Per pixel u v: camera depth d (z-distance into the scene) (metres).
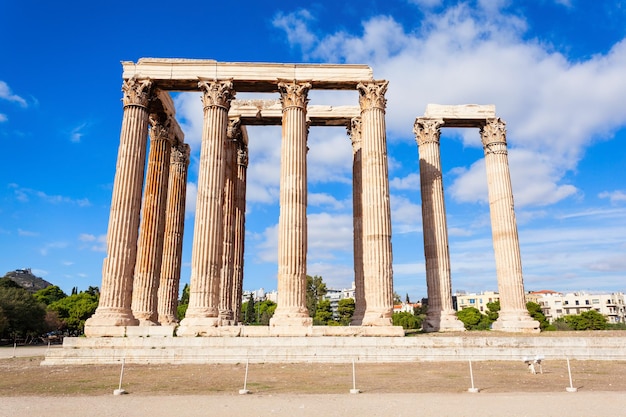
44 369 20.78
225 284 32.94
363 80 29.73
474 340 23.70
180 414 10.47
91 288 127.69
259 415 10.28
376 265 26.42
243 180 37.94
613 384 15.45
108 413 10.67
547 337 24.16
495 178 34.72
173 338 23.12
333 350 22.56
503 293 32.66
